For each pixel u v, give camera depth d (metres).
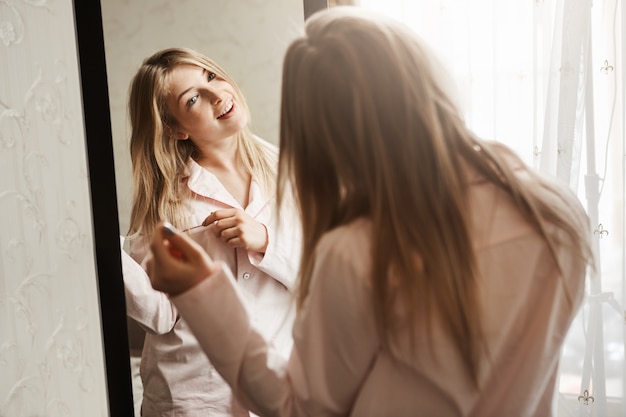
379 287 1.07
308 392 1.11
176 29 1.38
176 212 1.40
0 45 1.42
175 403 1.45
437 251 1.08
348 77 1.12
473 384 1.09
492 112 1.42
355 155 1.12
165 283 1.31
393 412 1.10
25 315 1.49
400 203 1.10
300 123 1.15
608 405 1.49
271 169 1.38
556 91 1.41
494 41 1.40
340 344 1.09
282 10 1.36
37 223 1.47
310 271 1.14
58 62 1.43
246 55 1.37
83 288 1.49
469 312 1.07
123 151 1.40
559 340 1.10
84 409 1.53
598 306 1.46
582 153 1.44
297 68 1.15
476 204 1.08
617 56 1.41
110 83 1.39
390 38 1.12
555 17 1.39
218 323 1.21
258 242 1.38
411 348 1.08
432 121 1.11
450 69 1.14
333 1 1.34
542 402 1.14
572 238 1.08
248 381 1.19
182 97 1.38
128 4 1.37
